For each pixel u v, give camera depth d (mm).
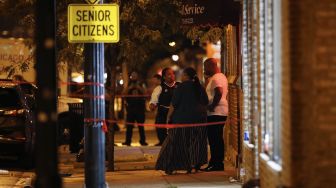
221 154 42812
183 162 40969
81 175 44125
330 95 20391
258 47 26641
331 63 20391
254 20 28156
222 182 37188
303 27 20438
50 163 22484
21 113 46125
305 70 20453
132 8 43156
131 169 46656
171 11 43750
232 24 41969
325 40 20391
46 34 23703
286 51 20922
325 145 20406
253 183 27078
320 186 20453
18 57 58875
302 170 20469
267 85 25578
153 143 65375
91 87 31078
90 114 31078
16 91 46844
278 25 23203
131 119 62531
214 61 42625
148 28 43875
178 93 40812
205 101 41000
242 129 35500
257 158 28109
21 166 48094
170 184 37062
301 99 20453
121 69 64562
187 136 40906
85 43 31203
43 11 23750
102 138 31250
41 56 23531
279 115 23500
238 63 42500
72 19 31188
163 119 54406
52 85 23359
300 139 20469
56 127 23109
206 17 41656
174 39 50312
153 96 54531
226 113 42219
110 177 41312
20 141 45969
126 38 43938
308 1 20422
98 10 31219
